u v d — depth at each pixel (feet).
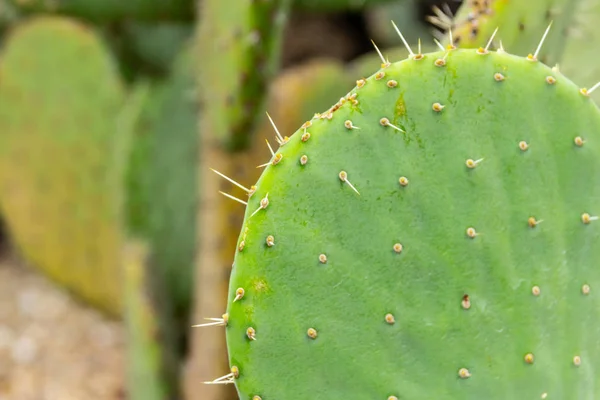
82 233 4.17
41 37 4.04
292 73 3.46
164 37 4.62
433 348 1.79
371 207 1.77
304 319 1.77
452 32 2.06
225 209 2.72
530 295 1.81
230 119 2.60
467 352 1.80
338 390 1.78
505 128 1.80
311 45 5.51
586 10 2.14
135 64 4.63
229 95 2.57
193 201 3.38
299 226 1.76
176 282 3.49
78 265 4.26
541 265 1.82
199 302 2.88
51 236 4.27
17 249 4.81
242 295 1.75
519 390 1.82
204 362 2.85
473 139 1.79
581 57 2.19
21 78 4.10
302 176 1.75
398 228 1.77
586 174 1.83
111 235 4.04
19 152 4.21
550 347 1.83
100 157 4.01
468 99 1.79
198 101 2.72
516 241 1.81
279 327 1.76
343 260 1.77
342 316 1.77
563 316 1.83
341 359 1.78
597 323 1.86
